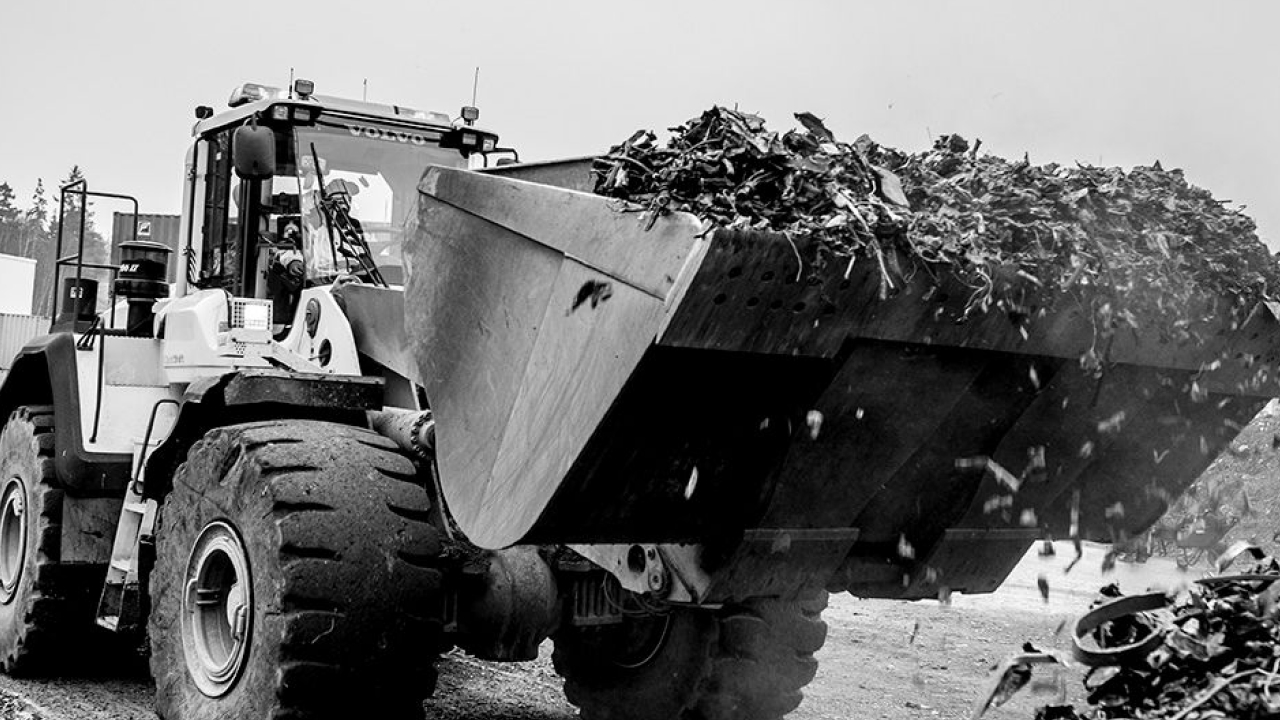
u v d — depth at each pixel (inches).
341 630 152.8
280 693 152.3
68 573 236.8
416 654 157.6
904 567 155.3
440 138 241.6
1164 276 138.8
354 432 170.6
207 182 247.1
